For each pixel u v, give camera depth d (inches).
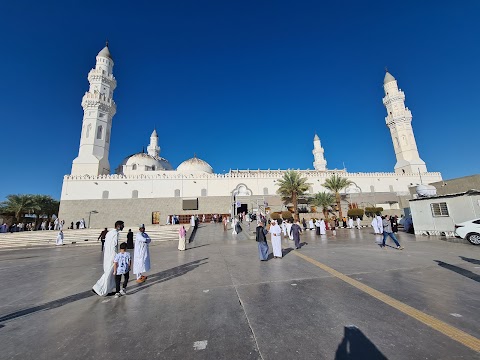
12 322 175.0
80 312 190.9
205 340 139.7
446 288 211.9
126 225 1459.2
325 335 139.3
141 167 1811.0
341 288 223.8
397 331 140.6
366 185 1761.8
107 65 1825.8
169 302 206.4
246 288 236.4
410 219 796.0
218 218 1505.9
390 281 240.1
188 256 461.7
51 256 549.3
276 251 401.7
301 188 1412.4
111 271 236.7
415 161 1860.2
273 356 121.2
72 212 1427.2
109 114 1755.7
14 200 1439.5
